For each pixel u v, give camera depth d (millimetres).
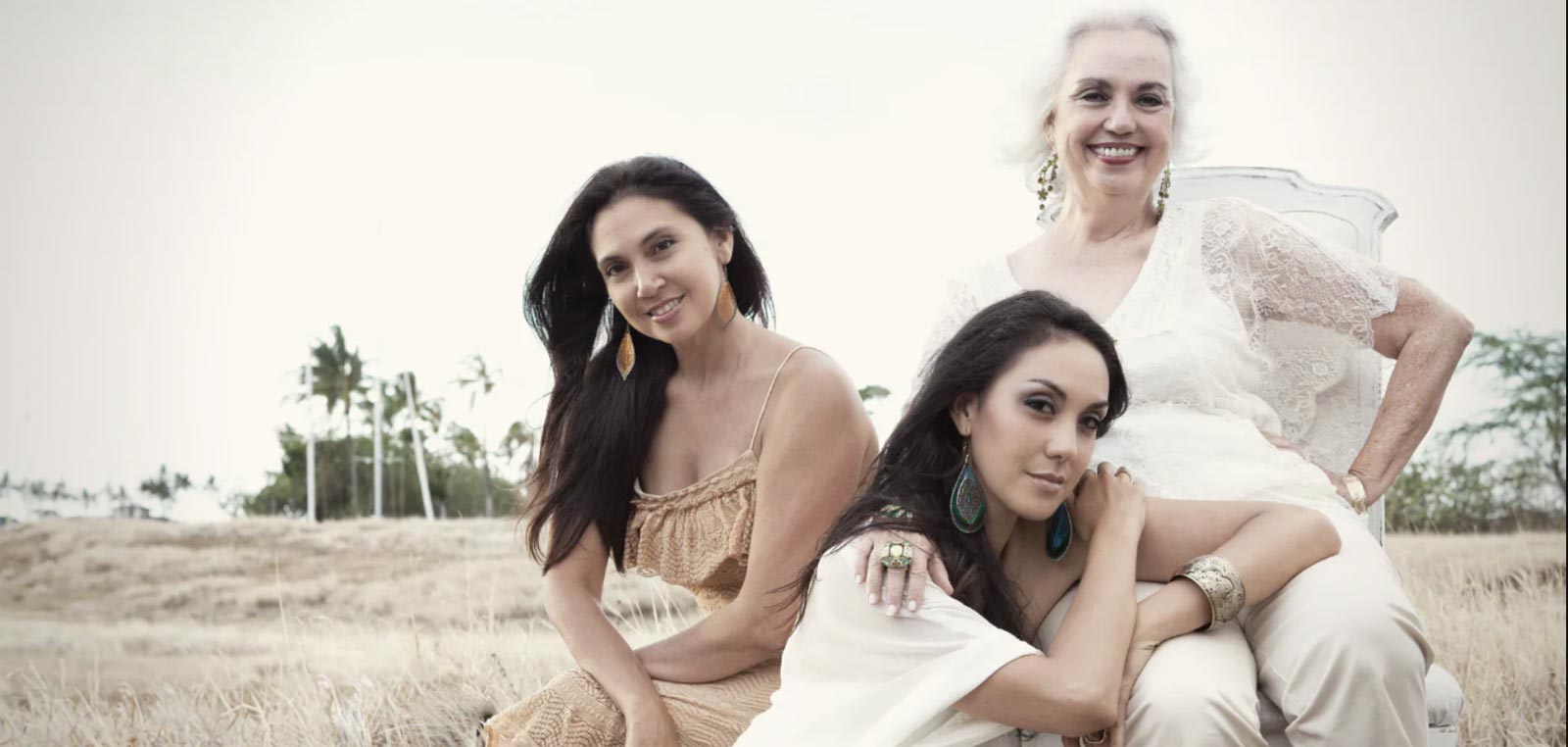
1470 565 7781
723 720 2859
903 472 2490
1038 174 3623
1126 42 3258
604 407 3129
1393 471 3158
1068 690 2168
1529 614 5730
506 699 4578
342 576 12383
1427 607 5652
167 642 10695
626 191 2986
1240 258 3184
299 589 12023
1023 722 2209
